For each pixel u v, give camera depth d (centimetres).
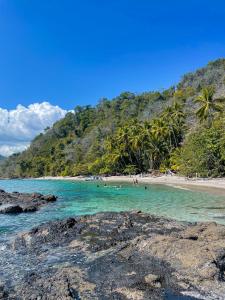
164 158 8988
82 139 16412
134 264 1191
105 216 2020
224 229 1467
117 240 1561
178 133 8944
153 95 16675
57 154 15962
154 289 1016
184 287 1020
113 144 10481
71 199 3772
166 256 1191
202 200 3325
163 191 4522
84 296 991
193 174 6650
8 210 2720
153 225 1772
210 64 15238
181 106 10119
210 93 7119
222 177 5972
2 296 1009
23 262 1366
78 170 12356
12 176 17650
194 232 1470
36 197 3669
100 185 6519
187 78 15750
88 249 1467
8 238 1820
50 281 1091
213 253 1138
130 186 5831
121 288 1027
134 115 15988
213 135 6084
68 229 1764
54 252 1464
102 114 19212
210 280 1049
